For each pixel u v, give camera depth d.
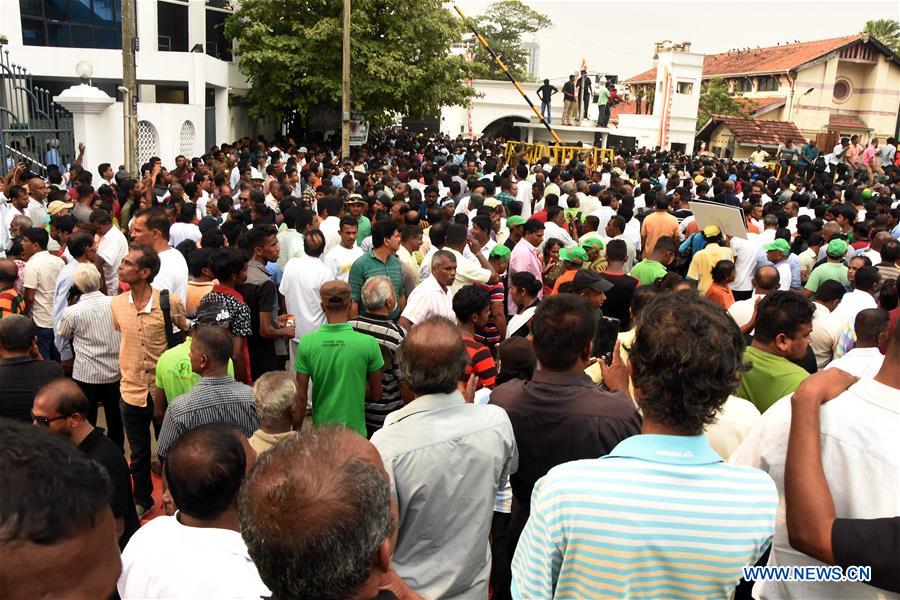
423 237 8.15
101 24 19.56
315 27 20.62
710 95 39.56
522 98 39.59
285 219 7.65
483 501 2.77
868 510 1.73
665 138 38.19
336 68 21.33
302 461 1.45
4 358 4.20
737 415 3.06
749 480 1.82
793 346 3.50
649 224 9.34
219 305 4.95
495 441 2.78
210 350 3.93
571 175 14.75
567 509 1.82
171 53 18.27
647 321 1.90
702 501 1.78
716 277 6.14
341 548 1.34
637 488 1.79
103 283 6.35
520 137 39.25
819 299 5.52
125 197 9.61
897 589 1.59
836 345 5.29
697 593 1.79
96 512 1.33
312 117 24.42
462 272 6.33
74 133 13.35
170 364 4.54
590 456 2.80
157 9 20.81
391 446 2.71
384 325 4.72
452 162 20.59
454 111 39.72
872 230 8.96
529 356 4.13
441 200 10.80
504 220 10.47
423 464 2.67
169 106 16.67
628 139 33.47
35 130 12.08
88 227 6.53
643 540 1.77
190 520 2.34
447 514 2.71
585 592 1.83
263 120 26.42
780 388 3.48
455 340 2.80
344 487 1.39
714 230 8.06
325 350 4.30
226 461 2.33
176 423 3.87
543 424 2.86
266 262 6.02
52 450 1.32
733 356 1.83
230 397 3.98
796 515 1.71
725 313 1.92
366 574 1.41
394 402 4.77
